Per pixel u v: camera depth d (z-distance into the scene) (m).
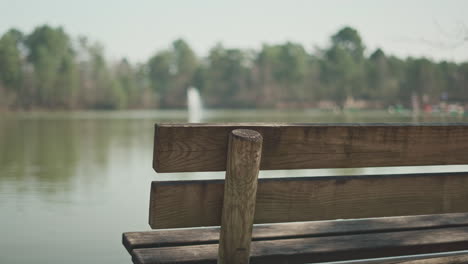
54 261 4.56
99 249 4.94
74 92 111.81
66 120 54.97
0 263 4.47
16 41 113.25
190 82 131.75
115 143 20.45
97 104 115.75
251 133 1.90
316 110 115.00
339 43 129.75
